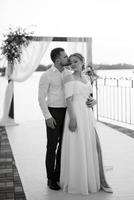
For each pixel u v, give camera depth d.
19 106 8.81
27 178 3.69
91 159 3.16
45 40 7.13
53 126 3.24
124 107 8.42
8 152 4.83
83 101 3.19
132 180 3.56
